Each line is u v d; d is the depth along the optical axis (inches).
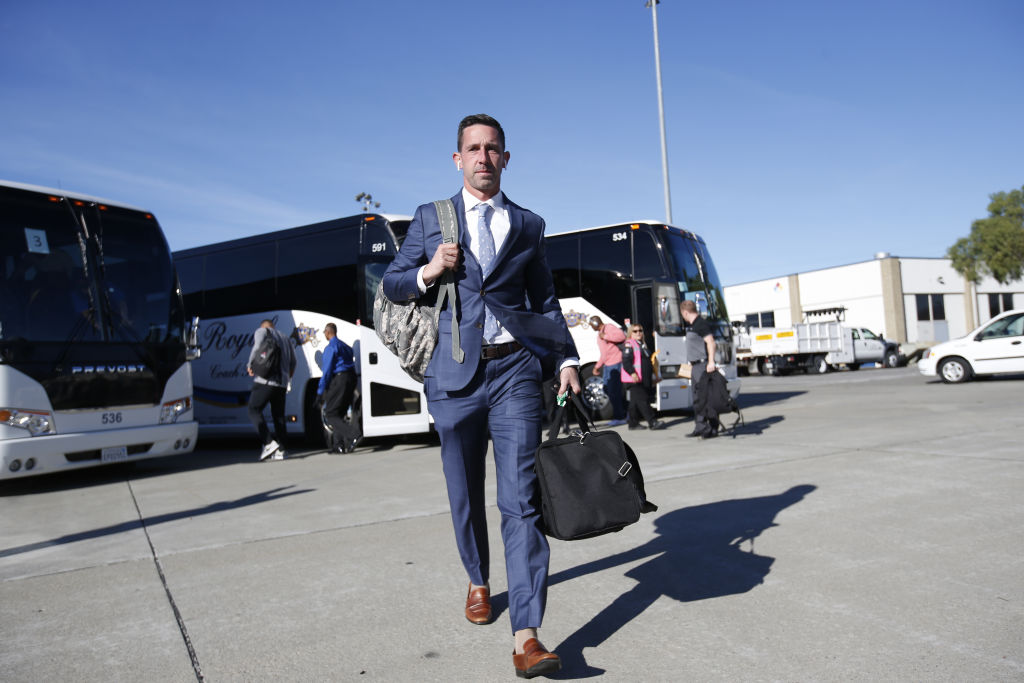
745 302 2031.3
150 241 348.5
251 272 467.5
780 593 135.7
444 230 110.6
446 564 163.5
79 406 302.7
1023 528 171.6
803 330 1178.0
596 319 478.3
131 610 141.2
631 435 411.2
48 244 308.8
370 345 399.5
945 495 207.0
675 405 478.9
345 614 134.5
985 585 135.1
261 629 128.6
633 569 154.3
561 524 101.4
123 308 328.2
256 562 171.3
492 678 105.4
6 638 128.2
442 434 116.3
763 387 831.7
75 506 259.3
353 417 399.9
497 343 111.3
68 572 169.2
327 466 341.1
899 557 153.6
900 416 410.0
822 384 809.5
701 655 110.3
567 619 127.7
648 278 493.7
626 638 118.2
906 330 1690.5
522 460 110.2
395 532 194.4
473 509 122.4
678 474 260.7
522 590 104.3
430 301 115.0
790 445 321.7
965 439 305.7
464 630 124.7
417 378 120.1
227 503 249.6
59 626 133.6
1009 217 1525.6
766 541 169.6
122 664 115.5
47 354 296.2
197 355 353.4
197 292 493.0
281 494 263.3
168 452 334.3
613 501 103.8
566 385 114.3
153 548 188.5
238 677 109.2
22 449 281.4
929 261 1745.8
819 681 100.0
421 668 110.0
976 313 1791.3
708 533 179.2
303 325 437.1
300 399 434.3
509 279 112.2
